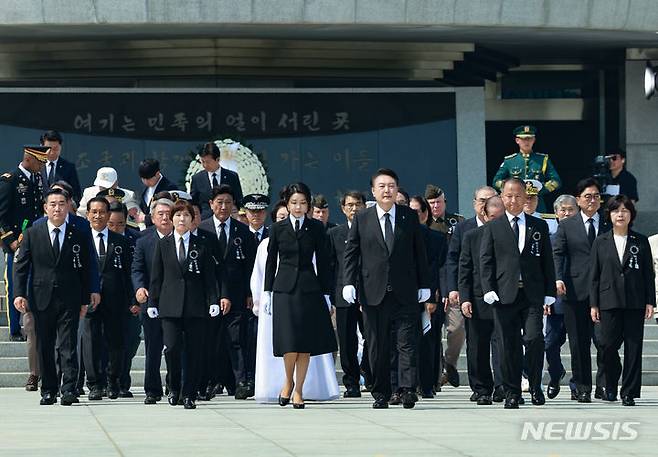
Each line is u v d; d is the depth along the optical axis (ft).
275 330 80.94
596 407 81.82
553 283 81.20
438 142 151.43
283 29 135.64
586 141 165.27
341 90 150.00
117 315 90.07
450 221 102.06
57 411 79.92
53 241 83.76
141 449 59.26
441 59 149.59
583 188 87.45
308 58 147.54
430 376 89.76
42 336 84.23
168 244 81.97
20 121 147.74
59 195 83.97
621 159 138.31
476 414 75.92
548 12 134.31
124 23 130.41
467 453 57.06
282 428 68.44
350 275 79.41
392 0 131.34
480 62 152.15
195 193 106.63
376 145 150.61
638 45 151.53
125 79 148.87
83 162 148.25
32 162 103.24
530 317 80.94
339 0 130.82
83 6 130.00
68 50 145.18
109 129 148.15
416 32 138.82
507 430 66.69
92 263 85.30
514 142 165.78
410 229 79.25
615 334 84.94
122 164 148.36
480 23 133.59
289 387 82.48
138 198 148.15
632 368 83.76
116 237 90.53
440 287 92.32
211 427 69.26
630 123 158.10
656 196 158.71
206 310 81.82
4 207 102.63
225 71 148.15
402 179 151.02
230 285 90.53
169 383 84.43
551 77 165.07
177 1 129.59
